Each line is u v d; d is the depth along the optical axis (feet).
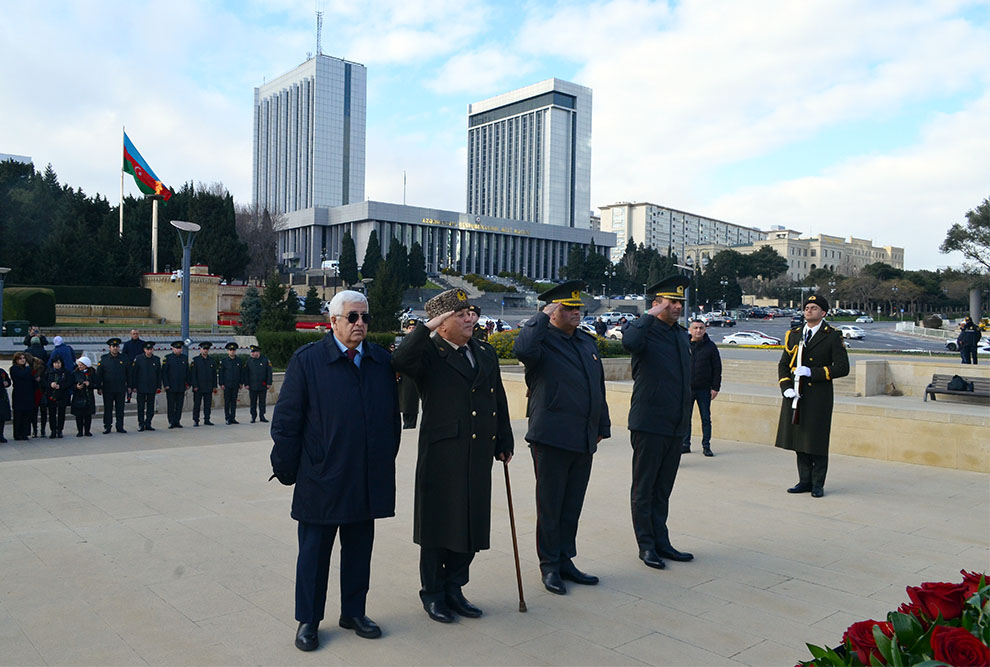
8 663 11.95
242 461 31.50
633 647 12.78
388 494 13.28
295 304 157.48
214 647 12.66
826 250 542.16
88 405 44.93
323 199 485.97
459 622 13.94
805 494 25.18
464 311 13.88
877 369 58.34
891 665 7.88
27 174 175.83
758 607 14.73
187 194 201.16
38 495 24.63
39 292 111.65
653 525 17.80
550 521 15.88
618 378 72.79
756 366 68.69
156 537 19.49
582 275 364.58
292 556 17.87
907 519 21.85
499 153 582.76
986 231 217.36
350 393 12.94
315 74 486.38
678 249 582.35
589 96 562.66
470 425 13.92
